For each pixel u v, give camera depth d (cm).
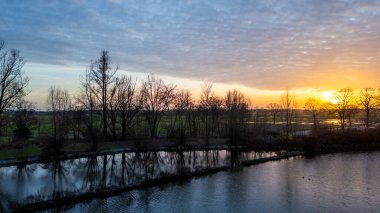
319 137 9212
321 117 17862
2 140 8381
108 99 8775
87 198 4269
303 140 8744
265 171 6138
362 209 4106
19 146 7412
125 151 7775
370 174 5928
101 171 5834
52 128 10331
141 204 4191
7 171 5669
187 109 11269
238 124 10231
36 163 6312
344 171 6184
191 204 4234
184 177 5512
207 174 5841
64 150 7188
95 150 7481
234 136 9269
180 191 4784
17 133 8400
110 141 8669
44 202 3931
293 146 8788
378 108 12962
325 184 5256
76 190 4438
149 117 9875
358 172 6091
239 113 11244
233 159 7275
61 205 4025
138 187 4866
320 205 4256
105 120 8750
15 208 3722
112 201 4262
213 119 11219
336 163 6994
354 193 4759
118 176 5459
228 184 5203
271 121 16900
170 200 4378
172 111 11106
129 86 10350
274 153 8081
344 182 5372
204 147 8681
